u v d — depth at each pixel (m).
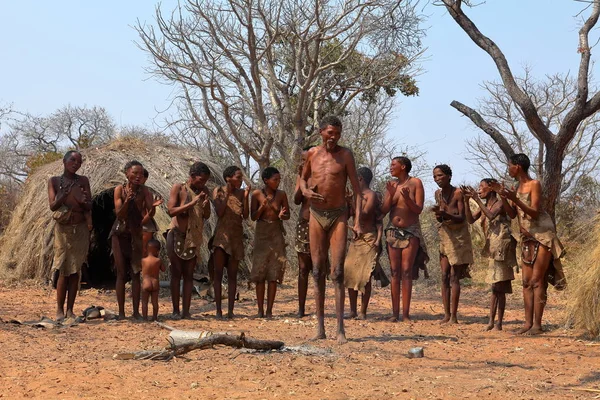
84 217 9.16
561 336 8.38
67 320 9.02
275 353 6.78
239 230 9.91
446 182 9.54
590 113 10.58
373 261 9.77
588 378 6.06
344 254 7.67
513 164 8.52
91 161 14.53
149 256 9.26
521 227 8.55
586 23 10.84
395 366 6.46
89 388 5.28
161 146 15.63
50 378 5.61
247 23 20.50
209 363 6.25
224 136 21.94
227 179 9.88
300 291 10.09
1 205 23.88
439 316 10.45
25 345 7.25
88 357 6.59
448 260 9.56
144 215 9.26
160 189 13.96
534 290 8.59
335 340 7.74
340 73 24.70
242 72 21.41
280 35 22.33
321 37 21.16
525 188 8.46
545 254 8.47
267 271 9.88
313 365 6.28
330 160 7.59
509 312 10.83
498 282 8.90
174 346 6.55
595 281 8.16
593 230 8.73
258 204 9.94
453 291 9.58
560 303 11.17
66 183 9.02
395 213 9.74
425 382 5.75
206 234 13.98
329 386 5.48
